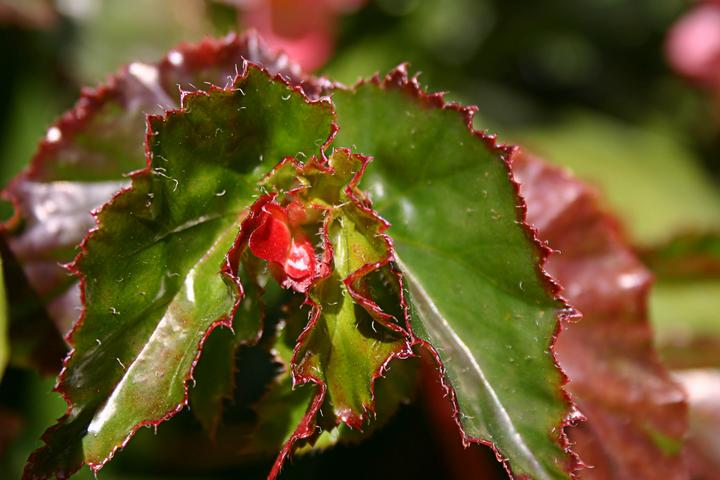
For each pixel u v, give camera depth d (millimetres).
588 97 502
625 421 305
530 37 502
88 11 382
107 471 337
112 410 264
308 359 263
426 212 279
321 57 388
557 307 270
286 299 306
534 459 270
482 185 273
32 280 296
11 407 342
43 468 262
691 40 455
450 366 273
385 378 281
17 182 298
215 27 382
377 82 279
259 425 278
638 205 410
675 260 361
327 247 264
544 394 271
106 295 262
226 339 279
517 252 271
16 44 380
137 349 266
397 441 344
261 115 266
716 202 435
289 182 271
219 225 271
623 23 518
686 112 496
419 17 459
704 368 349
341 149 266
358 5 411
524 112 463
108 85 297
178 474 339
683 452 305
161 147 260
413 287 278
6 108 374
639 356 309
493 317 274
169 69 296
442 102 273
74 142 298
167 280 268
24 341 295
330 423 268
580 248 314
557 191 316
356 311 266
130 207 261
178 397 263
